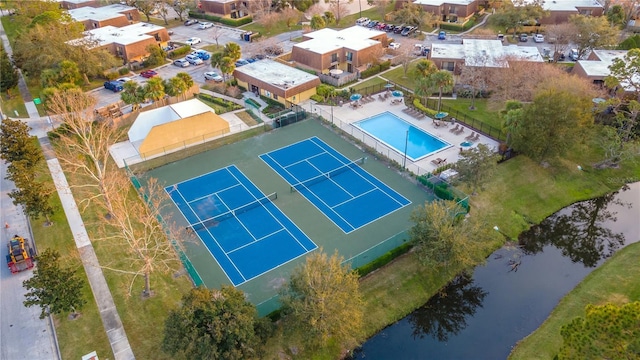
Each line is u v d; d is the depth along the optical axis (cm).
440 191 5056
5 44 10244
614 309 2527
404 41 9331
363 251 4388
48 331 3638
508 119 5553
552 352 3550
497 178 5381
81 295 3638
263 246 4497
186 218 4891
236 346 3028
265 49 9338
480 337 3794
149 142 5912
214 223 4812
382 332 3819
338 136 6397
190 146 6203
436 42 9838
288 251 4428
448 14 10975
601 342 2486
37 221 4809
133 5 11725
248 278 4122
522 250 4672
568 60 8731
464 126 6531
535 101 5319
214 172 5669
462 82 7288
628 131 5659
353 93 7538
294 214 4931
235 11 11888
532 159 5672
